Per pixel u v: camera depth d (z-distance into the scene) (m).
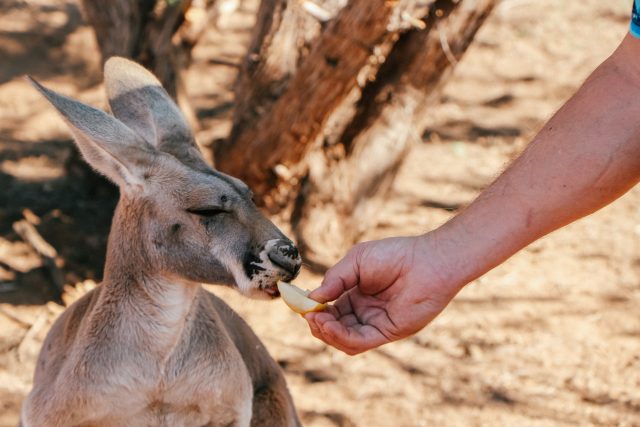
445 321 5.63
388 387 5.11
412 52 5.68
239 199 3.38
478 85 8.51
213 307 3.85
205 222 3.36
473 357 5.34
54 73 8.29
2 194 6.57
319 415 4.89
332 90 5.27
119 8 5.75
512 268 6.15
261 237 3.30
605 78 2.35
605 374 5.19
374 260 2.69
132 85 3.85
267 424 4.21
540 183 2.42
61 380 3.52
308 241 6.04
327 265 5.98
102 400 3.52
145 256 3.49
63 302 5.58
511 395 5.05
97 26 5.95
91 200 6.54
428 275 2.59
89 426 3.56
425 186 7.08
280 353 5.32
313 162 5.93
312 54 5.24
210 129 7.59
